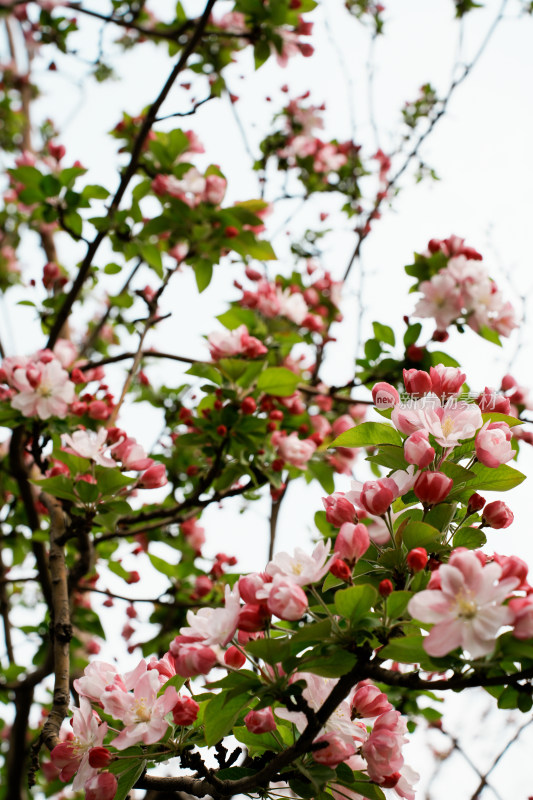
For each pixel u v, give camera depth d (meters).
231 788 1.15
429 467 1.17
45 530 1.75
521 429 1.74
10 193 2.91
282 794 1.20
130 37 2.61
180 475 2.25
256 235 1.94
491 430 1.16
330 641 1.10
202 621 1.13
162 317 1.92
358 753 1.16
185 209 1.85
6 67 3.32
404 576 1.15
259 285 2.01
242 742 1.19
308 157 2.98
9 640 2.17
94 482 1.45
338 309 2.51
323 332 2.40
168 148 2.04
